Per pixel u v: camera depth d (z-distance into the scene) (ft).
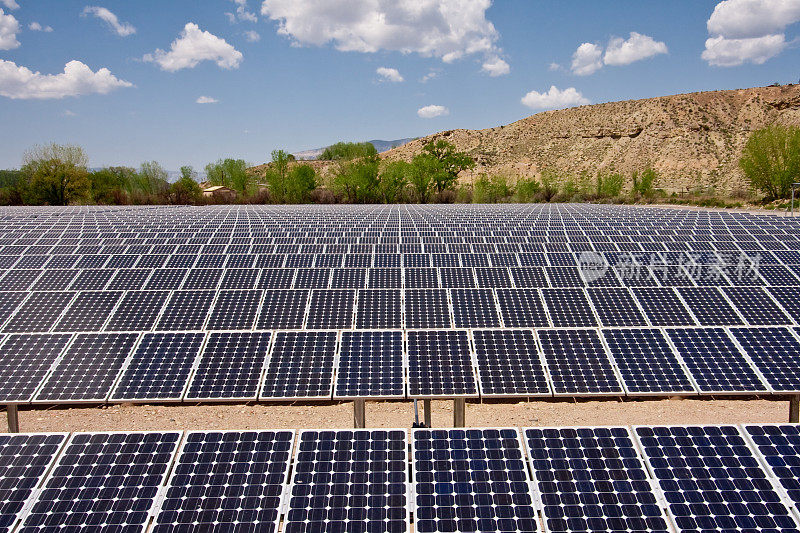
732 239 130.00
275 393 43.57
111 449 28.73
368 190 383.86
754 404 59.26
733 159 470.80
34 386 43.91
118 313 65.51
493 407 58.75
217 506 26.58
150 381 44.62
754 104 541.34
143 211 250.78
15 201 333.01
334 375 44.75
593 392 43.39
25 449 28.53
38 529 25.46
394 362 45.73
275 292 69.15
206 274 86.28
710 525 25.48
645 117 574.56
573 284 83.61
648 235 138.21
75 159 337.72
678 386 43.86
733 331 48.96
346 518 26.13
